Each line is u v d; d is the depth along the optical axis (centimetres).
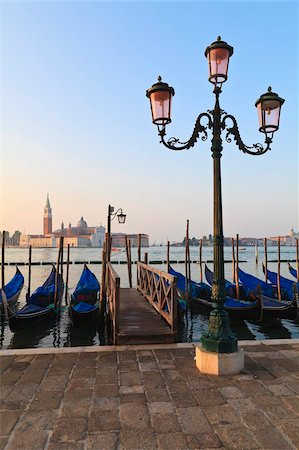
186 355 534
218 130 494
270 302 1402
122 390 402
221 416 341
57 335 1247
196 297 1608
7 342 1181
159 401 373
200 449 288
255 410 353
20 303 1870
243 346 574
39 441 299
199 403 368
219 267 488
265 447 291
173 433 311
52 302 1488
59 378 438
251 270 4616
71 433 311
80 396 386
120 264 5738
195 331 1320
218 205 490
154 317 838
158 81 499
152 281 1015
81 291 1503
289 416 341
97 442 298
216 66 472
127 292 1316
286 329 1312
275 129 515
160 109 491
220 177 492
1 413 348
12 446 292
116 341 627
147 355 534
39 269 4728
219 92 492
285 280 1878
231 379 434
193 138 497
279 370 465
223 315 480
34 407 360
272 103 502
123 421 332
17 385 416
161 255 9094
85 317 1280
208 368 456
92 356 526
